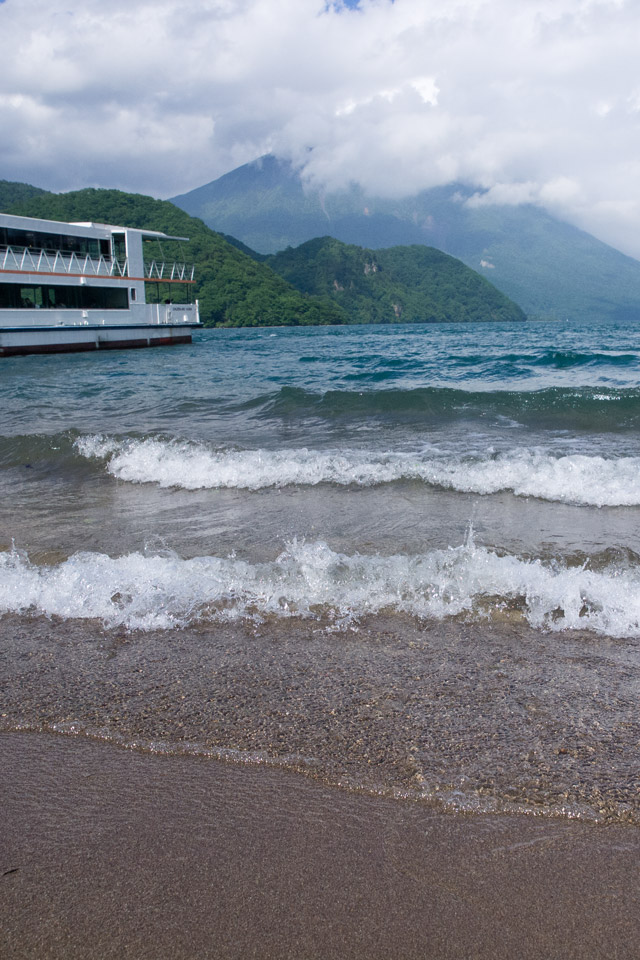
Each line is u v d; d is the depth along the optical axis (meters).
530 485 6.48
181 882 1.91
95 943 1.71
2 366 29.00
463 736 2.56
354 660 3.25
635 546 4.73
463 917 1.77
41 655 3.41
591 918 1.75
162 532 5.43
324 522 5.59
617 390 12.41
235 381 19.62
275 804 2.22
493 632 3.53
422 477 6.92
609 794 2.21
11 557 4.86
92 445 8.69
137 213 157.00
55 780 2.39
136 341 40.75
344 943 1.69
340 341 53.03
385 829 2.10
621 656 3.23
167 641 3.53
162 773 2.41
